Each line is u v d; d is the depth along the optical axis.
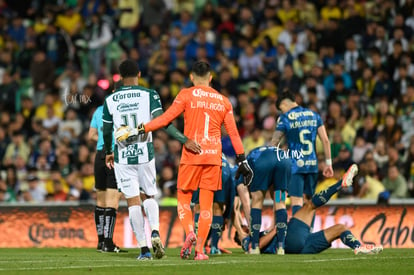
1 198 60.84
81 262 29.11
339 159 52.00
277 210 34.31
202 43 73.12
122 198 48.59
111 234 37.28
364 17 70.75
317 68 65.25
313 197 34.19
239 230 37.03
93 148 61.84
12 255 34.66
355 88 65.25
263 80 69.62
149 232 44.56
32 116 70.69
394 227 43.91
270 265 27.28
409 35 67.44
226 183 35.44
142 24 79.88
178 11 80.62
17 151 66.75
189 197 29.94
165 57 73.88
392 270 25.66
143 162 29.58
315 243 33.72
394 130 58.22
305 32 71.69
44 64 73.56
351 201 44.72
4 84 73.94
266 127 58.84
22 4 86.12
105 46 76.56
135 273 24.38
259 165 34.16
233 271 25.05
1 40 81.69
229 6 79.81
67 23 80.69
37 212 46.50
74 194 57.09
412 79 63.44
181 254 29.62
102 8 80.56
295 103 37.34
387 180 54.09
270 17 74.50
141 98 29.72
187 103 29.64
